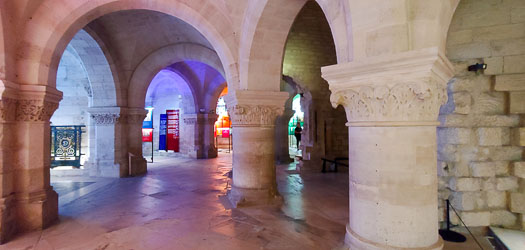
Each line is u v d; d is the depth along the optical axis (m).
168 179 7.86
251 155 5.15
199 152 13.34
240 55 5.08
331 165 9.59
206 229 3.94
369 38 2.09
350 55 2.22
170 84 15.13
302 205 5.12
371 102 2.10
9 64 3.73
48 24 4.05
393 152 2.04
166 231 3.87
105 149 8.41
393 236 2.03
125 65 8.49
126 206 5.10
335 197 5.74
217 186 6.87
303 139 10.14
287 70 9.34
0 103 3.55
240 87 5.10
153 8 4.90
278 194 5.40
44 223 4.04
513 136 3.75
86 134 11.17
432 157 2.07
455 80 3.85
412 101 1.96
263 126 5.15
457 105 3.84
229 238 3.62
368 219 2.13
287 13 4.48
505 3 3.69
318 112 9.54
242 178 5.21
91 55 7.89
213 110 13.73
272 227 4.00
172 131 14.95
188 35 8.65
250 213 4.63
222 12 5.13
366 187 2.15
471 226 3.75
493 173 3.78
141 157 9.05
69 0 4.17
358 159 2.23
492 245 3.46
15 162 3.90
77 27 4.45
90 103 8.98
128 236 3.71
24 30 3.93
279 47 4.96
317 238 3.62
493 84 3.79
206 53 9.01
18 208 3.88
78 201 5.47
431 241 2.05
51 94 4.13
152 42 8.64
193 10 5.01
